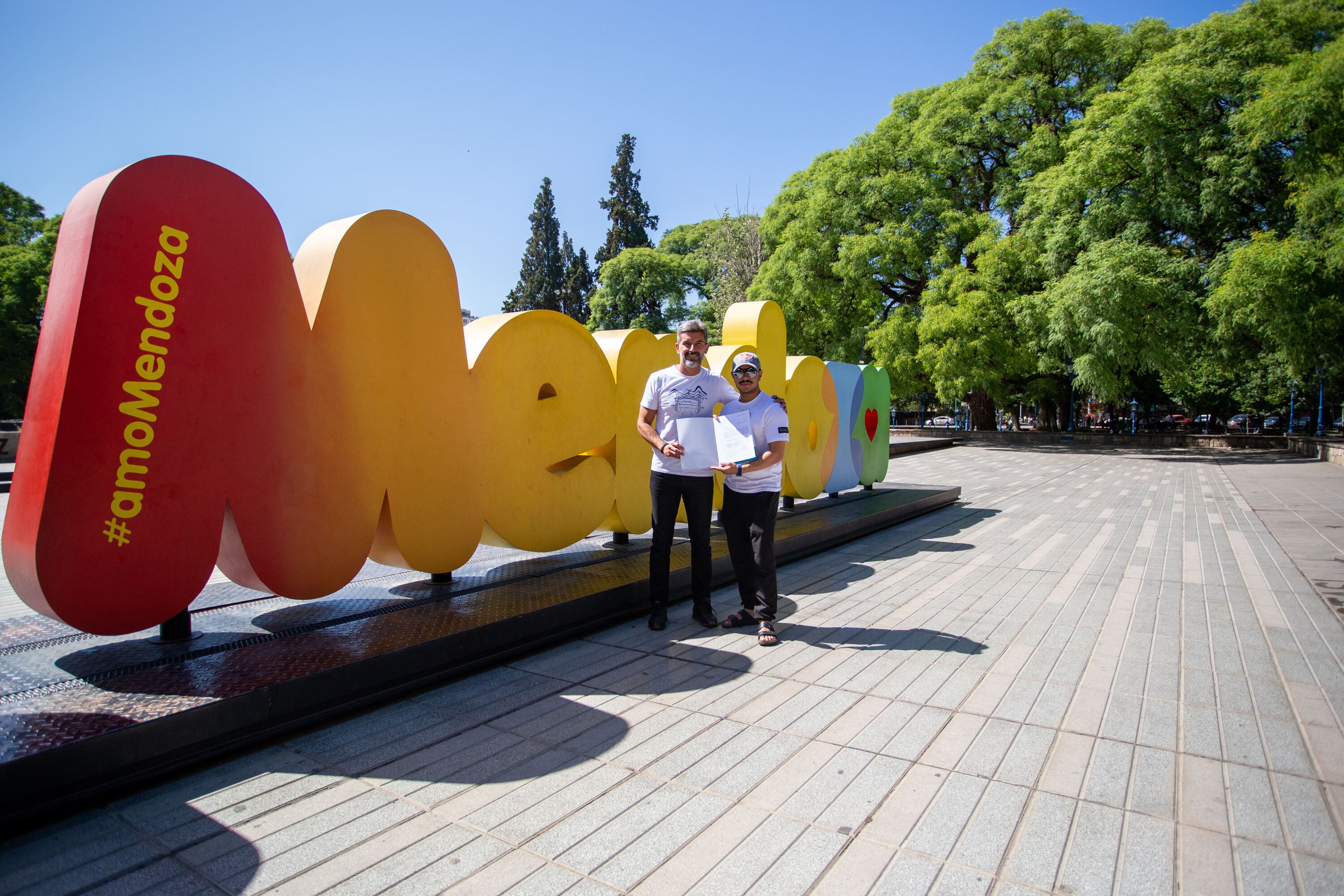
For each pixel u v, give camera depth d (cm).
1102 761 281
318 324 364
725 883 206
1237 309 1850
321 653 334
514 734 305
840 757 284
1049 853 220
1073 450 2589
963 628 459
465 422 448
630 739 300
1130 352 2061
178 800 251
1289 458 2102
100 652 334
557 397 525
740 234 3259
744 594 467
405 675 345
